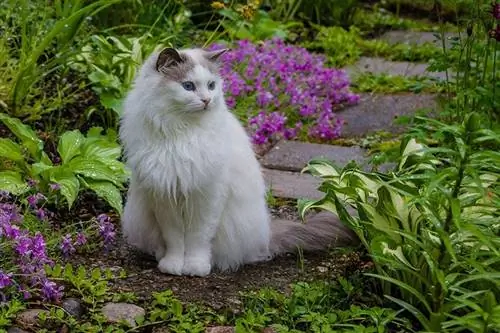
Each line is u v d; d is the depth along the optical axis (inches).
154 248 176.1
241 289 164.9
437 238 149.4
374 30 373.7
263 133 249.6
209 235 168.2
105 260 174.6
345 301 157.9
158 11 297.1
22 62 225.1
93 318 149.5
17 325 144.6
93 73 228.4
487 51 213.5
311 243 180.9
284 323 150.6
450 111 217.5
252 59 282.4
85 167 191.9
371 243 151.9
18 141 219.9
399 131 259.1
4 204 165.8
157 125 158.6
